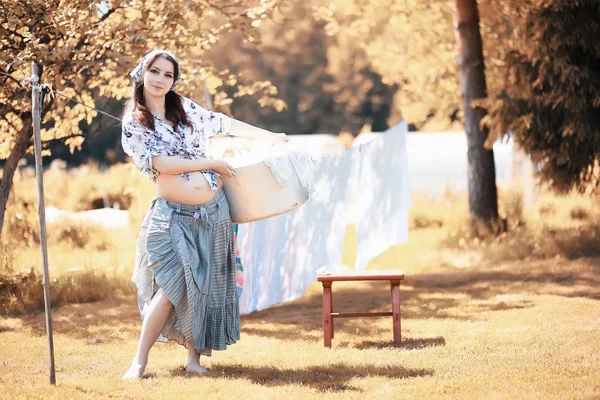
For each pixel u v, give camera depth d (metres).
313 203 7.96
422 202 18.12
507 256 10.78
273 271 7.77
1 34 7.40
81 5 7.52
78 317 7.59
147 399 4.25
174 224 4.86
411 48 15.57
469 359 5.10
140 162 4.80
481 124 11.52
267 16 8.52
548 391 4.14
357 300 8.23
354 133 40.91
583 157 10.87
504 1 12.52
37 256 11.98
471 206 12.72
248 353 5.68
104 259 11.45
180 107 4.98
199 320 4.88
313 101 40.88
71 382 4.70
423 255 11.59
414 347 5.67
